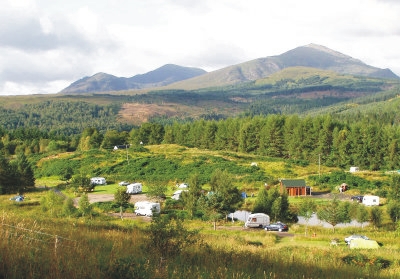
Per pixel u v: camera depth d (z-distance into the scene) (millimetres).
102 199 62000
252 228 44719
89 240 13125
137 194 69188
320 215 45281
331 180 78750
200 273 10148
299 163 100312
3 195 65188
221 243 20844
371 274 14359
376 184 75750
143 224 41406
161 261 9375
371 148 107625
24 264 7926
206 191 57719
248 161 100188
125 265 8289
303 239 37156
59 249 9156
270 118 127500
